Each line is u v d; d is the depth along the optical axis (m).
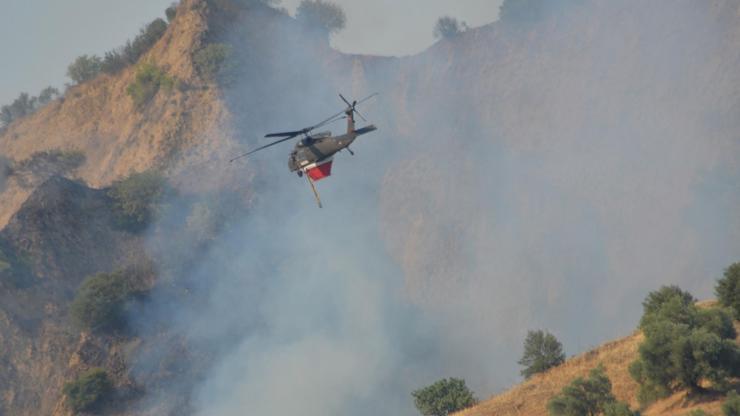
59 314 77.94
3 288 77.62
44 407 70.88
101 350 74.81
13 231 83.62
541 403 30.92
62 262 82.62
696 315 29.31
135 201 89.06
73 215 87.06
